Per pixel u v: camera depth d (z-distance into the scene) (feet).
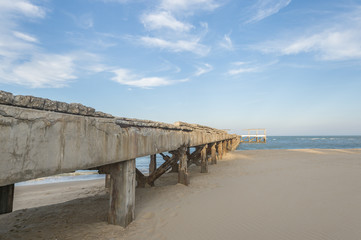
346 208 13.99
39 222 12.80
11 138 5.97
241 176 25.93
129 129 12.13
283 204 15.02
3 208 10.75
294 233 10.93
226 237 10.74
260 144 152.76
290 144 152.87
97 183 30.60
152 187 21.62
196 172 30.89
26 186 30.30
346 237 10.39
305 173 26.84
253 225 11.96
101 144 9.63
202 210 14.37
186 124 22.49
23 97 6.46
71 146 8.03
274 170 29.58
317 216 12.84
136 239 10.49
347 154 50.57
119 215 11.89
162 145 16.52
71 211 14.84
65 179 37.47
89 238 10.43
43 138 6.95
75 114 8.48
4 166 5.77
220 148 47.52
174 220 12.82
